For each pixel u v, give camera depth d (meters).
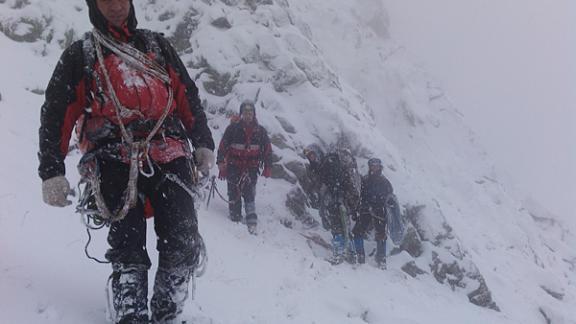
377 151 10.25
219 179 8.82
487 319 8.56
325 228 8.87
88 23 9.98
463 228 12.95
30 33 9.09
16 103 7.48
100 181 3.05
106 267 4.13
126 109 3.02
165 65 3.25
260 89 9.93
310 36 12.61
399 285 8.23
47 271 3.60
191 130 3.36
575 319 11.24
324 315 5.74
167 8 10.78
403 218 9.63
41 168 2.95
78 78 3.02
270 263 6.69
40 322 2.97
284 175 9.30
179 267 3.17
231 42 10.28
